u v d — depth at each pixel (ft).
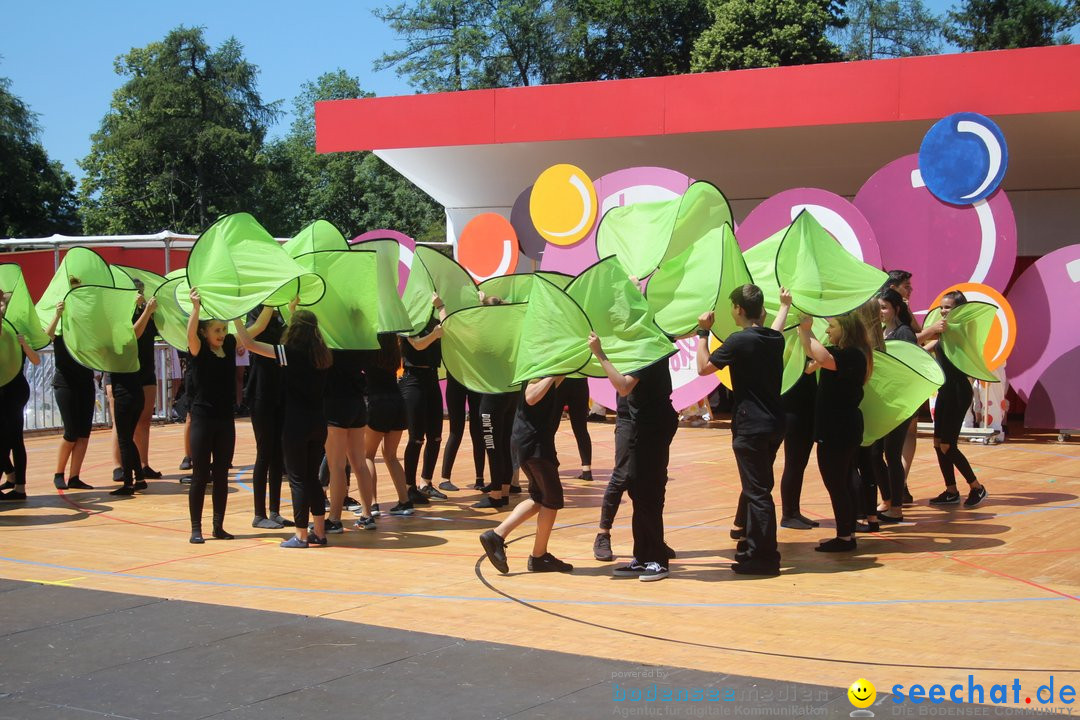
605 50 139.64
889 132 49.70
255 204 156.97
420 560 21.98
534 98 53.93
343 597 18.76
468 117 55.21
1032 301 40.70
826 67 48.44
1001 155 38.75
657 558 20.13
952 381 27.58
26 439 46.24
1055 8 147.64
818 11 115.55
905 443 28.22
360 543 23.84
